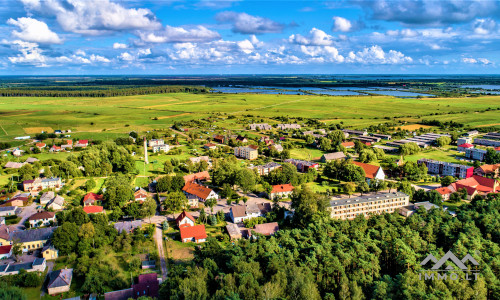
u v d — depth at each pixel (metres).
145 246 181.50
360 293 131.25
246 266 142.12
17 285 148.38
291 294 130.50
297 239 170.75
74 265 164.12
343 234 171.00
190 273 141.38
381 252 159.50
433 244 166.75
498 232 172.62
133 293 140.38
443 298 124.12
